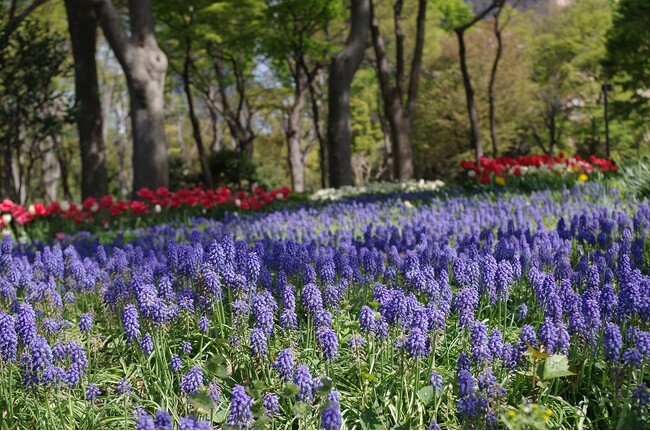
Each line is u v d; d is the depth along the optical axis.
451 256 5.59
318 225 9.46
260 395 3.55
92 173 19.78
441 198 12.38
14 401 3.95
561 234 6.47
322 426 3.21
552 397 3.69
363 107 43.22
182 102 44.72
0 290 5.36
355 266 5.36
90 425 3.67
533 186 12.45
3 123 15.48
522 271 5.34
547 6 41.09
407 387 3.79
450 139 40.16
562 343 3.72
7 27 15.22
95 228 12.70
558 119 40.41
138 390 4.14
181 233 10.09
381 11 34.88
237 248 5.39
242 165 30.25
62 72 16.23
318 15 22.62
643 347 3.44
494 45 39.44
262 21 22.59
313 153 53.94
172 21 22.28
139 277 4.89
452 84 39.34
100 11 15.99
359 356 3.94
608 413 3.70
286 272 5.44
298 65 29.44
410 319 3.97
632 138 37.66
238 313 4.34
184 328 4.68
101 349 4.73
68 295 5.41
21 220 12.39
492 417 3.22
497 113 38.56
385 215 10.19
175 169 31.67
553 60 37.22
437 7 28.97
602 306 4.01
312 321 4.47
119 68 35.53
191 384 3.58
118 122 40.22
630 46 25.80
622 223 6.98
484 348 3.62
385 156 42.22
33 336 3.80
